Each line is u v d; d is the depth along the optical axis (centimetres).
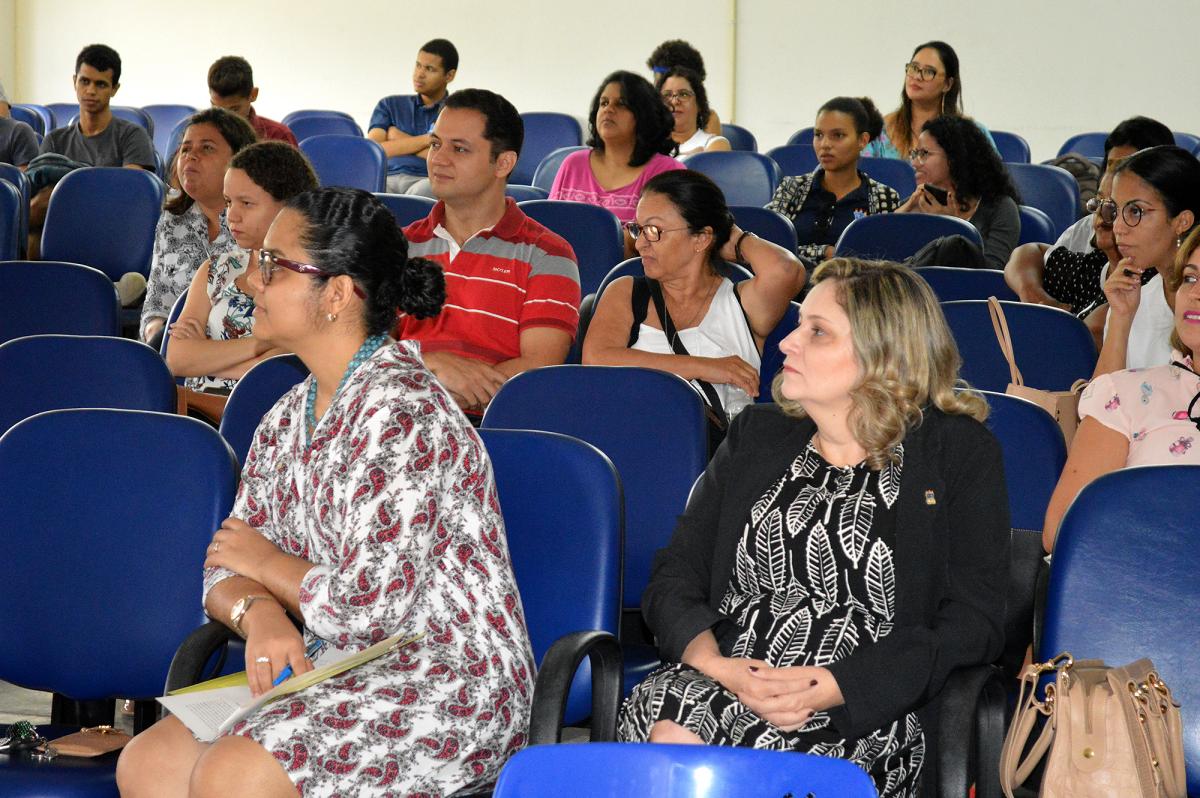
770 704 196
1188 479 210
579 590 226
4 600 237
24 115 1004
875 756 202
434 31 1069
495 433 237
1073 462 256
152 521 235
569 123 860
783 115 964
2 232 537
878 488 209
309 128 919
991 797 200
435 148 352
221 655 230
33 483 239
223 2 1134
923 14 917
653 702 204
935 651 198
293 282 211
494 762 208
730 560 217
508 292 356
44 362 309
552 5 1025
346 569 200
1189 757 201
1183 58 866
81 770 213
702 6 977
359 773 194
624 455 280
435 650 206
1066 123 896
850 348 208
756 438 222
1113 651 207
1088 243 409
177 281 434
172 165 438
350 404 209
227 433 294
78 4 1182
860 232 455
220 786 186
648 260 337
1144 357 320
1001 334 308
